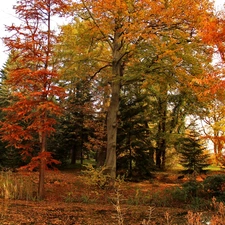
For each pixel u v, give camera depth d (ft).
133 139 56.18
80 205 32.71
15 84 33.81
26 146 35.27
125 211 29.84
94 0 39.96
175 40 38.86
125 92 67.05
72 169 74.54
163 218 26.78
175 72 39.47
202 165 55.52
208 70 38.93
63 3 35.45
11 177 43.60
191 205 32.86
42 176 35.78
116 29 42.50
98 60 47.88
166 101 64.03
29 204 31.42
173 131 75.97
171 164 79.15
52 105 32.86
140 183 51.19
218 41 26.94
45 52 34.63
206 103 42.88
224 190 34.50
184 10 37.83
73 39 46.39
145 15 37.78
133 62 44.29
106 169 45.57
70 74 46.50
